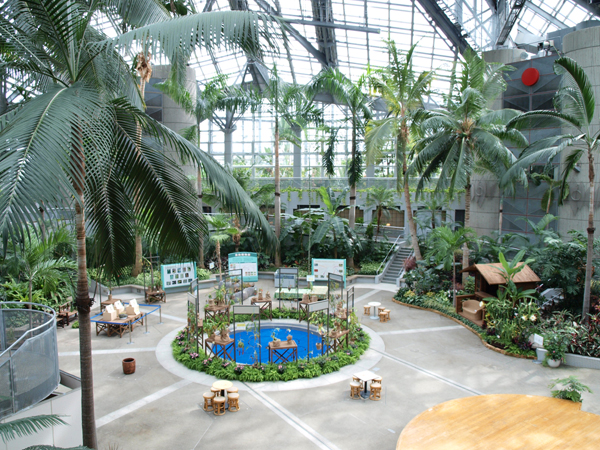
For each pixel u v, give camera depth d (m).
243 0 27.05
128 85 7.26
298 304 17.81
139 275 23.16
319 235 23.16
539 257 17.61
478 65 17.39
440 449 7.83
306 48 30.34
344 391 11.54
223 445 9.12
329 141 24.56
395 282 23.83
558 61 12.57
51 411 8.38
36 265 14.17
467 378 12.22
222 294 16.73
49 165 3.94
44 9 5.36
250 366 12.69
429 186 28.03
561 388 11.47
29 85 6.21
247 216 6.51
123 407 10.73
